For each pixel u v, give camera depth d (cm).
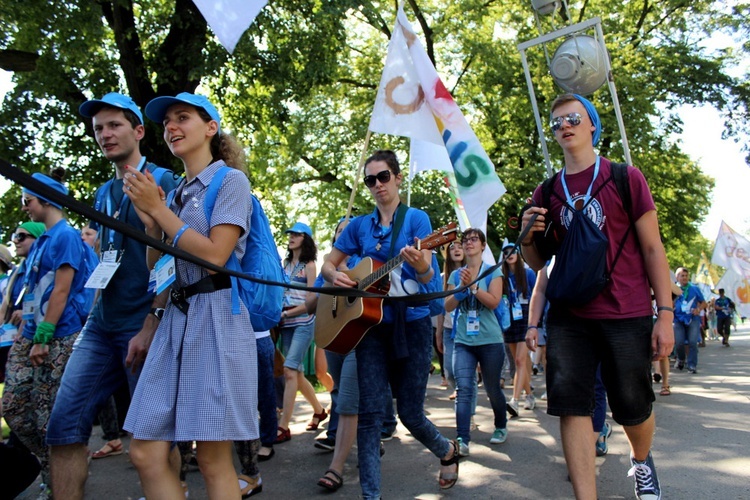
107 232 337
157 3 1372
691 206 2339
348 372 439
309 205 2244
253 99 1507
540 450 527
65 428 311
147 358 254
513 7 2059
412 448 551
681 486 412
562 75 541
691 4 2103
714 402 749
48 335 390
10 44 1291
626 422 314
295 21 1341
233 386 246
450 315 741
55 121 1365
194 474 481
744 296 2098
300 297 602
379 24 1942
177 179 330
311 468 492
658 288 308
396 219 400
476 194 543
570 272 303
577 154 328
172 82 1374
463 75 2156
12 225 1446
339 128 2117
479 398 836
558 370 308
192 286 251
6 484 260
